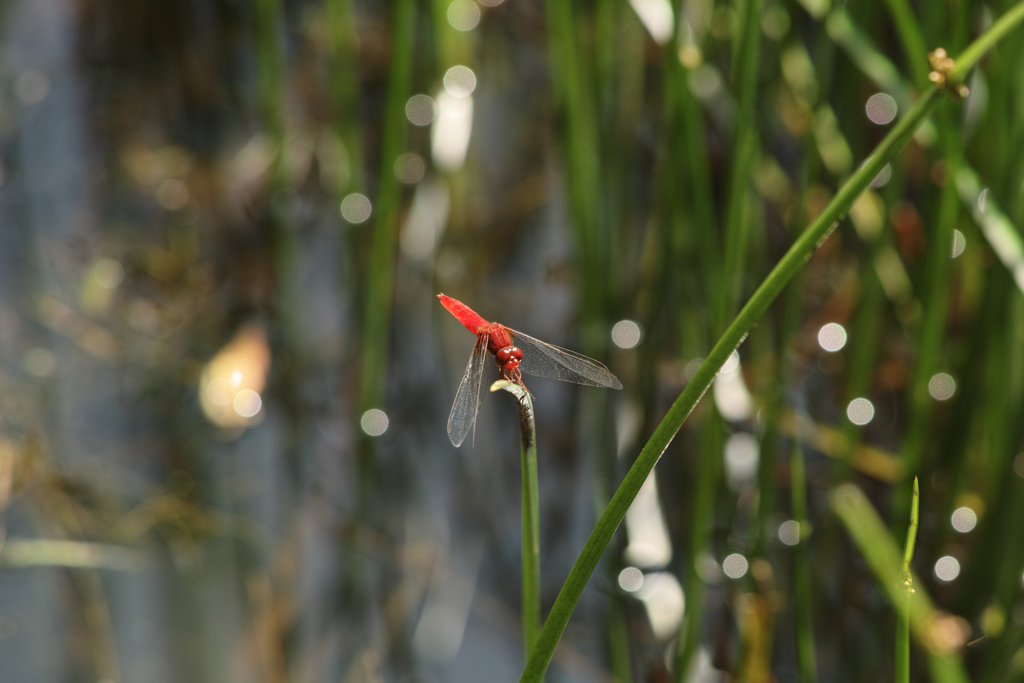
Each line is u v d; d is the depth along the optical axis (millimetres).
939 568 1090
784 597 1097
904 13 1037
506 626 1107
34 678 1086
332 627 1109
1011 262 1032
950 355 1115
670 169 1097
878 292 1095
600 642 1096
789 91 1166
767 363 1141
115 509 1133
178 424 1163
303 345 1219
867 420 1099
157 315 1234
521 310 1241
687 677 1059
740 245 1044
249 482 1150
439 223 1176
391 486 1147
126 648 1101
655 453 924
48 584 1111
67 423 1155
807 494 1125
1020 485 1063
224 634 1107
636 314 1156
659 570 1099
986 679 1052
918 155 1141
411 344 1193
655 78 1199
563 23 1090
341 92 1162
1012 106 1049
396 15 1105
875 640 1091
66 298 1229
